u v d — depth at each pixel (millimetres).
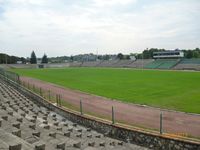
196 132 21750
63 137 15570
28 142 12086
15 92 44406
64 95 45750
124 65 164750
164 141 19094
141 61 166375
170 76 82438
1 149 9789
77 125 26203
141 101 38375
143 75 88375
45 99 38156
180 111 30703
